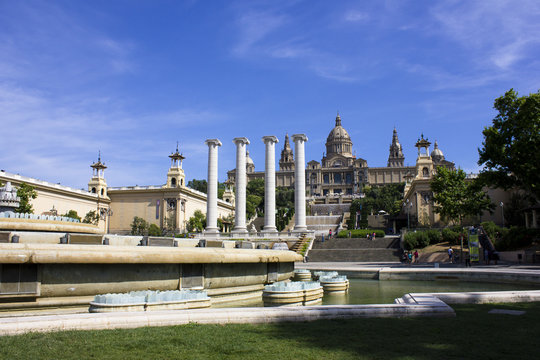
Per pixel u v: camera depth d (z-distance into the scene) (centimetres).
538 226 5469
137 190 10219
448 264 4422
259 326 1135
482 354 895
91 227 2297
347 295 2244
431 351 916
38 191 8288
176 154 10262
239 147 6975
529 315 1314
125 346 922
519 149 3975
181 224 9919
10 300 1360
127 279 1554
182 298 1467
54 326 1041
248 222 11900
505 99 4291
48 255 1383
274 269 2169
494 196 7925
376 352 908
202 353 889
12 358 828
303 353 895
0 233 1560
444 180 5994
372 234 6419
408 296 1568
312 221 11056
